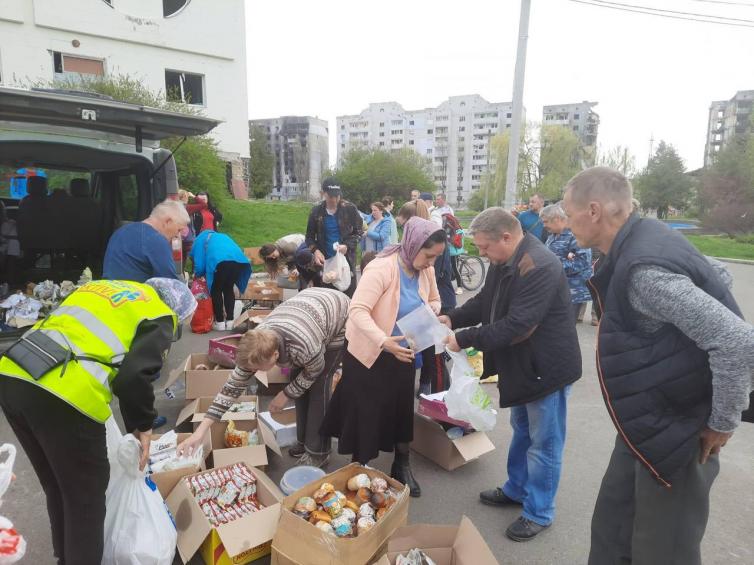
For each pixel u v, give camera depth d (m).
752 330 1.47
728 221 34.22
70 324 1.88
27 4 16.61
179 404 4.22
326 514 2.33
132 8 18.69
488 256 2.56
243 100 22.00
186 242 7.87
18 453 3.42
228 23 21.02
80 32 17.69
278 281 7.15
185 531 2.36
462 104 108.75
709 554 2.64
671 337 1.65
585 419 4.30
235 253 6.13
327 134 109.56
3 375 1.80
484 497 3.04
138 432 2.06
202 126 4.38
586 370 5.56
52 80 17.19
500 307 2.57
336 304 3.05
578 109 114.62
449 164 111.69
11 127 4.16
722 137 97.81
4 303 4.42
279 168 106.00
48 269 5.63
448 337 2.69
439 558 2.26
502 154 51.66
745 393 1.51
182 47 20.03
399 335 2.78
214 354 4.33
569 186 1.92
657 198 51.62
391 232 7.81
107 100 3.88
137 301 1.97
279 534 2.18
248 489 2.66
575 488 3.24
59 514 2.08
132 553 2.09
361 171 35.50
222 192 15.05
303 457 3.32
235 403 3.63
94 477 1.91
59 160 5.04
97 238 5.59
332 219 6.44
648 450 1.69
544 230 6.91
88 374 1.79
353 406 2.78
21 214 5.19
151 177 5.03
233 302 6.55
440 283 4.72
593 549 2.02
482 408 2.85
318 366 2.88
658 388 1.66
